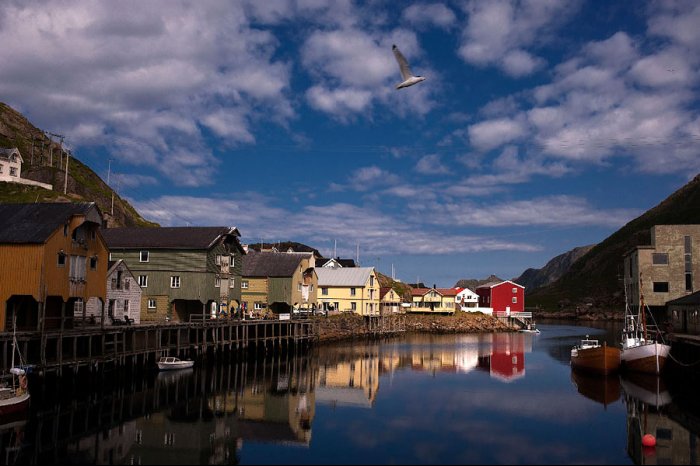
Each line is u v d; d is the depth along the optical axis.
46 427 25.70
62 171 103.50
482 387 38.84
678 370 43.62
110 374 38.41
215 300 55.59
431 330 101.06
